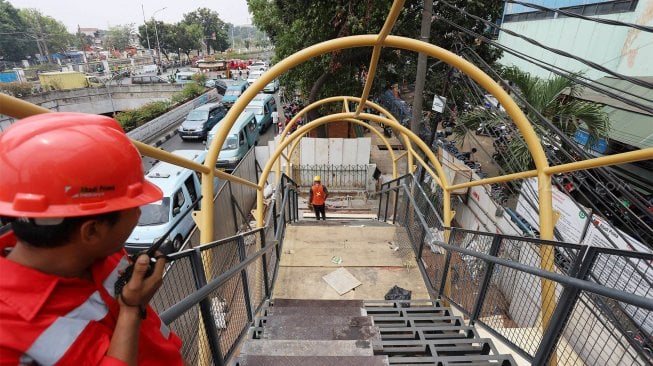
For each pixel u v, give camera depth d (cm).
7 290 69
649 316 187
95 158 74
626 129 837
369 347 278
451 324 344
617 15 1098
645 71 1012
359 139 1244
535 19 1466
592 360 219
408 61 1216
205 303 212
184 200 872
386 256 557
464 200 955
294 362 248
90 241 75
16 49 5106
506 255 311
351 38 299
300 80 1333
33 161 71
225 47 8219
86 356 73
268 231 491
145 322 100
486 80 289
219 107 2084
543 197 273
